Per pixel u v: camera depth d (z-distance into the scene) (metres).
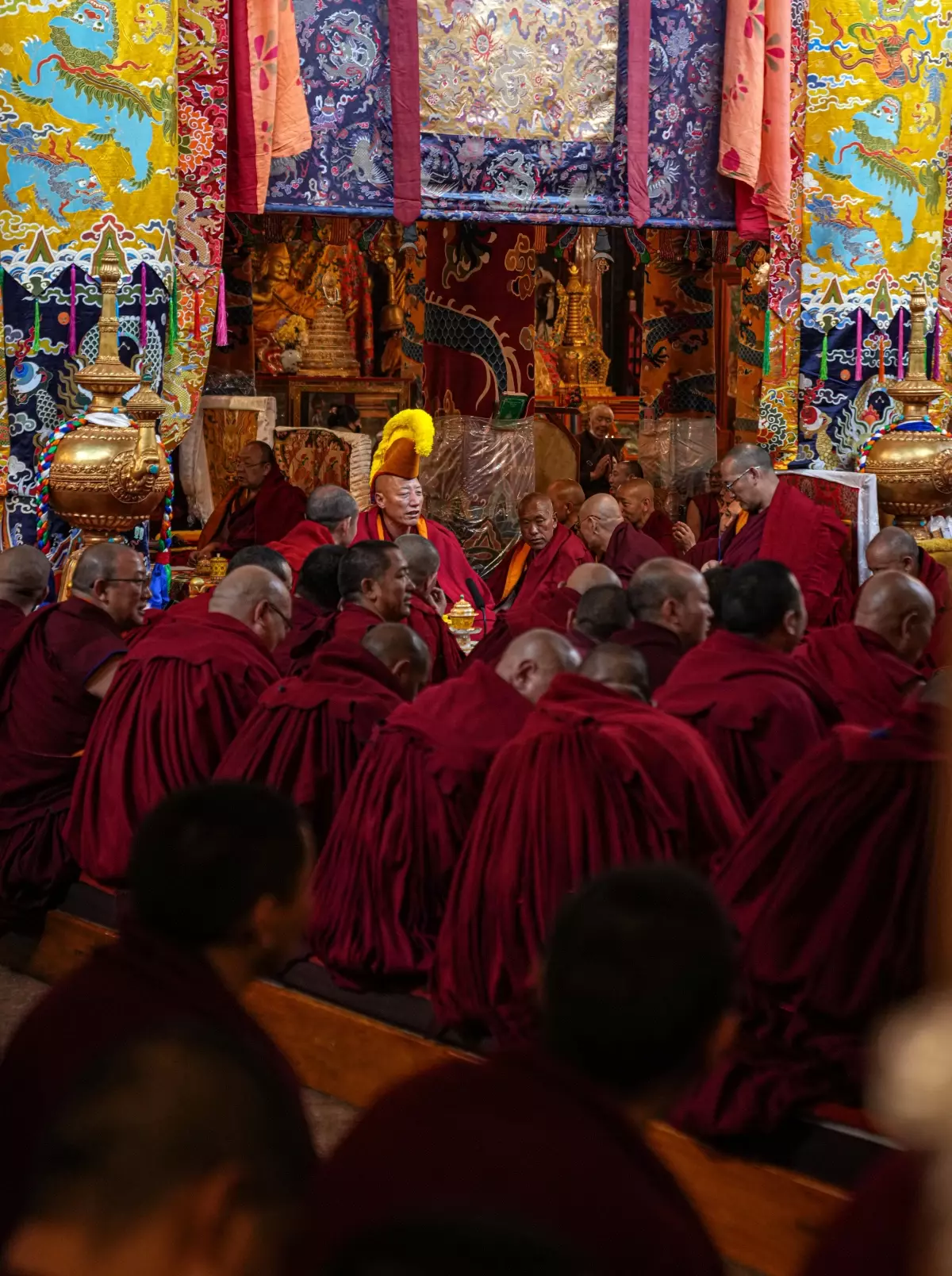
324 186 7.42
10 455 6.76
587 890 1.87
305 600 5.59
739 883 3.22
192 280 7.30
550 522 8.13
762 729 3.86
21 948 4.85
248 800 2.34
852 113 8.27
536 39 7.61
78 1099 1.56
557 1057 1.77
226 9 7.12
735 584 4.07
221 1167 1.53
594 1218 1.41
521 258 10.07
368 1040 3.91
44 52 6.57
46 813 4.80
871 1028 3.07
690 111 7.98
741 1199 3.17
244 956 2.29
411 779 3.93
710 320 11.75
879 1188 1.41
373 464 7.70
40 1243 1.49
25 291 6.69
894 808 3.08
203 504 9.62
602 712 3.63
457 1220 1.22
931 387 7.81
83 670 4.87
